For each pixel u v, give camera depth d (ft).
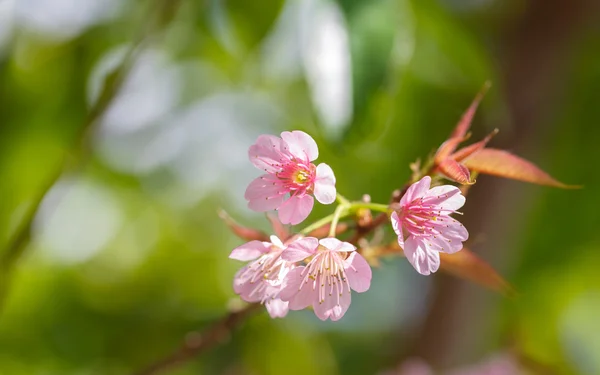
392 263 3.75
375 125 2.03
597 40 3.13
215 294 3.68
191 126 3.51
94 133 2.15
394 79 2.09
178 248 3.70
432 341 3.10
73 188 3.42
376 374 3.58
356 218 1.85
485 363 3.24
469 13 2.96
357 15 2.03
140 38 2.18
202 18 2.46
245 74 3.09
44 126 2.50
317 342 3.67
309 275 1.82
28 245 2.16
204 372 3.28
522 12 2.98
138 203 3.63
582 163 3.51
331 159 3.38
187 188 3.69
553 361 4.09
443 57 2.49
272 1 2.31
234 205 3.80
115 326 3.41
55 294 3.32
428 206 1.83
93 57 2.49
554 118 3.02
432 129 3.11
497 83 2.42
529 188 2.97
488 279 1.92
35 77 2.48
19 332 3.21
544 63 2.90
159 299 3.58
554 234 3.75
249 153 1.87
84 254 3.50
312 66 2.02
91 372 3.28
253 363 3.43
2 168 2.50
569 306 4.16
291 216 1.84
